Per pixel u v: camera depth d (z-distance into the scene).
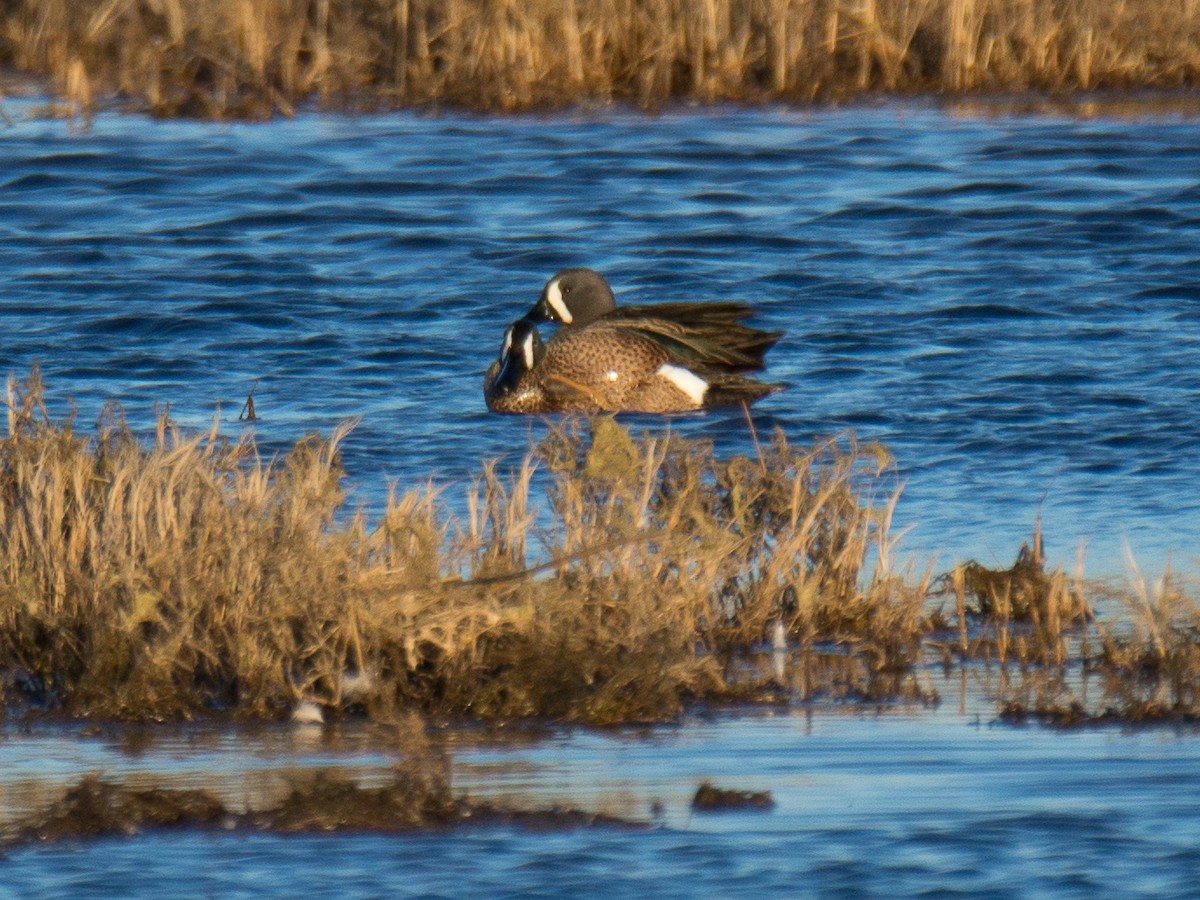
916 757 9.20
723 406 16.66
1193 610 11.02
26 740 9.62
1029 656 11.14
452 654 10.23
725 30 30.33
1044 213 24.11
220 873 7.66
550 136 27.94
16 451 12.05
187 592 10.41
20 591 10.73
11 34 31.41
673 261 21.88
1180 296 20.48
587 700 10.04
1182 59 31.12
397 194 24.97
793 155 27.02
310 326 19.20
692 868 7.65
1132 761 9.09
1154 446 15.23
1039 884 7.44
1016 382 17.12
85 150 26.55
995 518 13.51
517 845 7.95
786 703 10.31
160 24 30.64
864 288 20.72
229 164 26.14
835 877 7.53
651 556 11.14
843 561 11.84
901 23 31.05
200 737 9.68
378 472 14.30
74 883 7.57
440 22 30.14
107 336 18.59
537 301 18.48
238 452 12.19
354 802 8.38
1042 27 31.11
